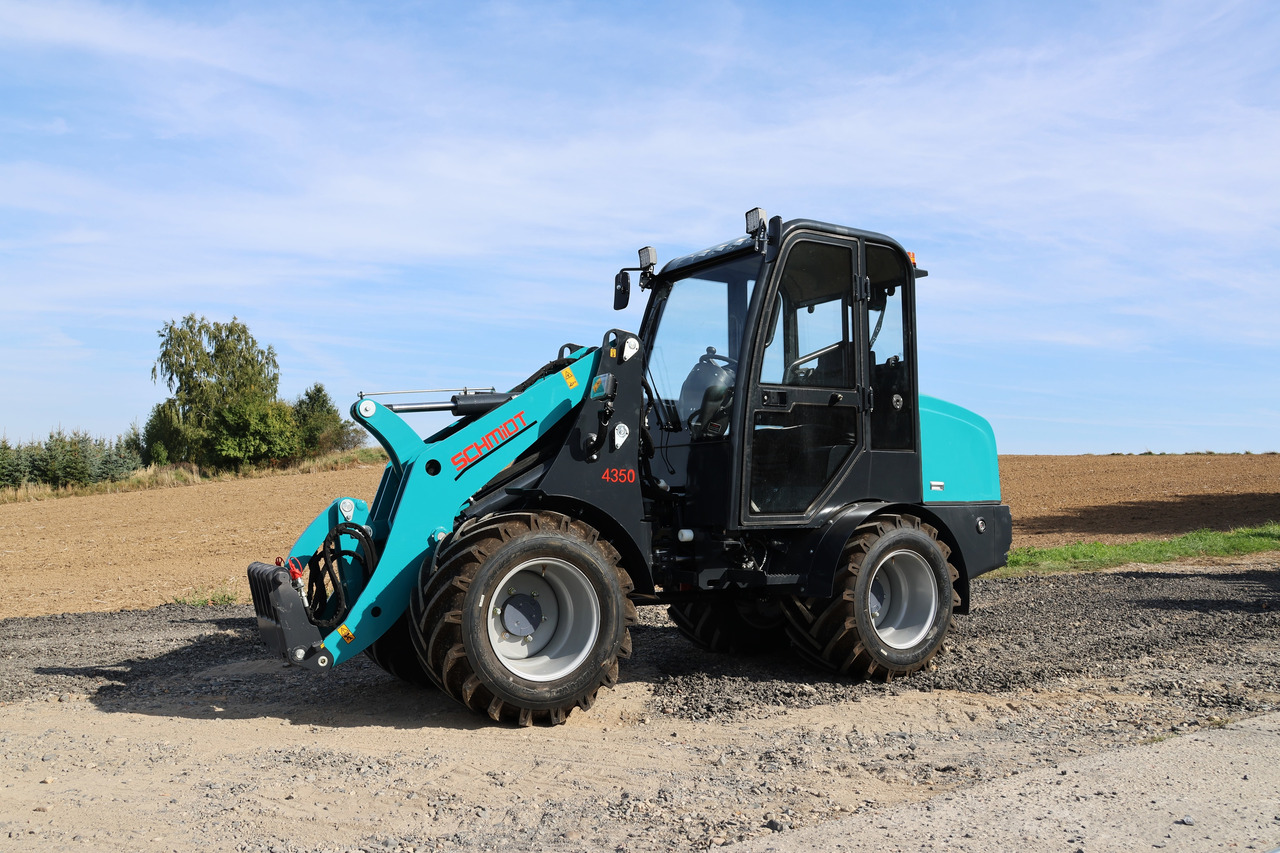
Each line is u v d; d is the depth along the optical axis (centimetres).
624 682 548
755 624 625
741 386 514
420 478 468
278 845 288
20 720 470
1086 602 816
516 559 437
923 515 589
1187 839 268
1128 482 2961
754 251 539
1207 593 853
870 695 502
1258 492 2564
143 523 2209
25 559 1600
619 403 498
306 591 487
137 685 561
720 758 377
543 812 315
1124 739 384
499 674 432
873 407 569
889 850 264
